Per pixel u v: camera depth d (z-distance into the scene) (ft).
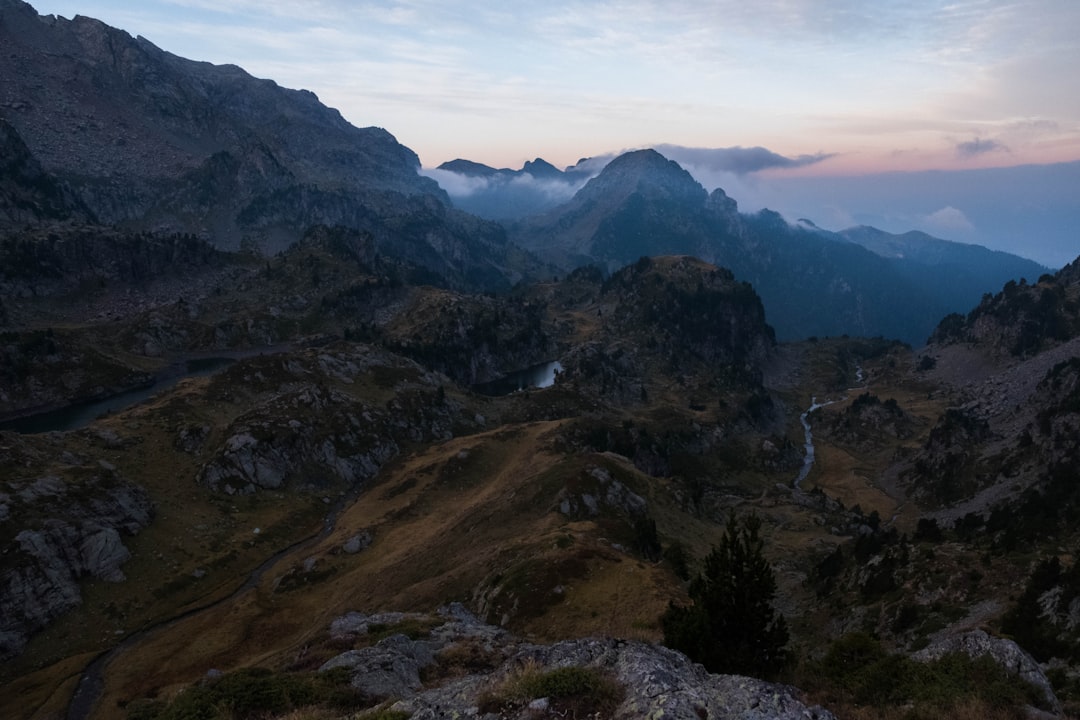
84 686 278.05
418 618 158.71
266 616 333.42
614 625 178.60
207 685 91.15
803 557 447.83
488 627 155.94
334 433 604.49
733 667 98.63
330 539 437.99
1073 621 181.06
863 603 281.13
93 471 429.79
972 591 246.27
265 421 574.56
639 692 67.56
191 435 547.49
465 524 383.65
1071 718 79.87
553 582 220.02
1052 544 303.68
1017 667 88.89
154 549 400.47
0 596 314.96
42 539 349.61
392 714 69.51
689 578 271.69
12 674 293.23
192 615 351.46
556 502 372.17
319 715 81.82
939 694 83.71
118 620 337.72
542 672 71.87
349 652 108.78
